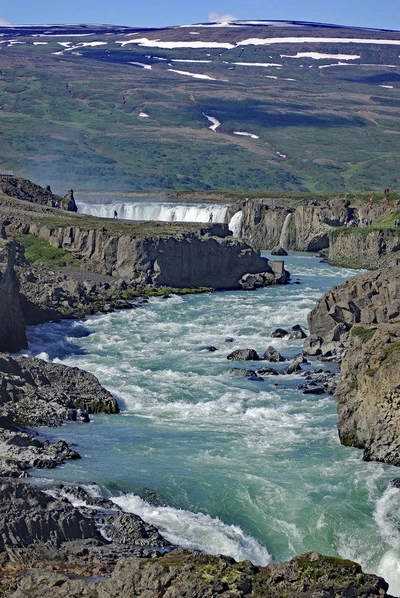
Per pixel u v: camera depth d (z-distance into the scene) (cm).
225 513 6103
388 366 6956
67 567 5131
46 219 19412
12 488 5612
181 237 16912
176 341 11925
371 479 6538
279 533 5912
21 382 8350
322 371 10112
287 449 7256
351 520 5966
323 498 6250
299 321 13362
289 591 4431
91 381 9006
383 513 6047
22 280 14450
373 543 5744
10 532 5362
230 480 6544
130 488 6369
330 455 7094
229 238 17862
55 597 4538
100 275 16812
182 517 5984
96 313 13925
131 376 9794
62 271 16838
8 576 4991
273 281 17638
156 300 15262
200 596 4306
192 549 5528
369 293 11269
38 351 10988
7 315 10725
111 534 5641
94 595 4512
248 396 8975
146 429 7819
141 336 12188
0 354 8788
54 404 8138
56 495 5991
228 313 14075
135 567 4638
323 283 17975
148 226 19162
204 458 7025
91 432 7681
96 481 6425
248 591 4438
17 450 6881
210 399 8912
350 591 4431
